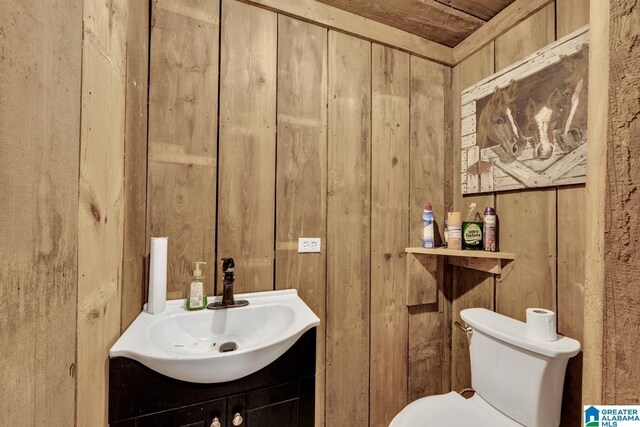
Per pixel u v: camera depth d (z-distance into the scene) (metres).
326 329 1.31
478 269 1.40
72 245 0.56
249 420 0.78
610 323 0.37
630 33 0.35
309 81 1.29
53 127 0.50
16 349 0.40
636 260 0.34
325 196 1.32
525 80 1.21
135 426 0.69
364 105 1.40
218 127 1.14
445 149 1.59
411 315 1.49
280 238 1.23
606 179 0.37
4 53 0.38
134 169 0.92
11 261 0.39
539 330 1.01
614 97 0.36
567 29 1.07
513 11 1.28
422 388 1.51
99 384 0.67
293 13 1.25
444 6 1.32
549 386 0.97
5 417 0.38
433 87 1.57
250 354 0.74
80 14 0.59
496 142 1.34
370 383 1.39
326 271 1.31
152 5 1.05
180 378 0.72
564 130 1.06
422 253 1.45
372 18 1.40
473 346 1.23
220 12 1.15
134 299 0.91
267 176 1.21
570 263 1.05
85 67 0.62
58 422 0.51
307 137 1.28
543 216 1.15
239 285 1.16
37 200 0.45
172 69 1.07
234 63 1.16
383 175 1.44
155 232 1.04
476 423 1.01
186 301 1.02
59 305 0.51
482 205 1.43
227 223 1.14
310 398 0.87
